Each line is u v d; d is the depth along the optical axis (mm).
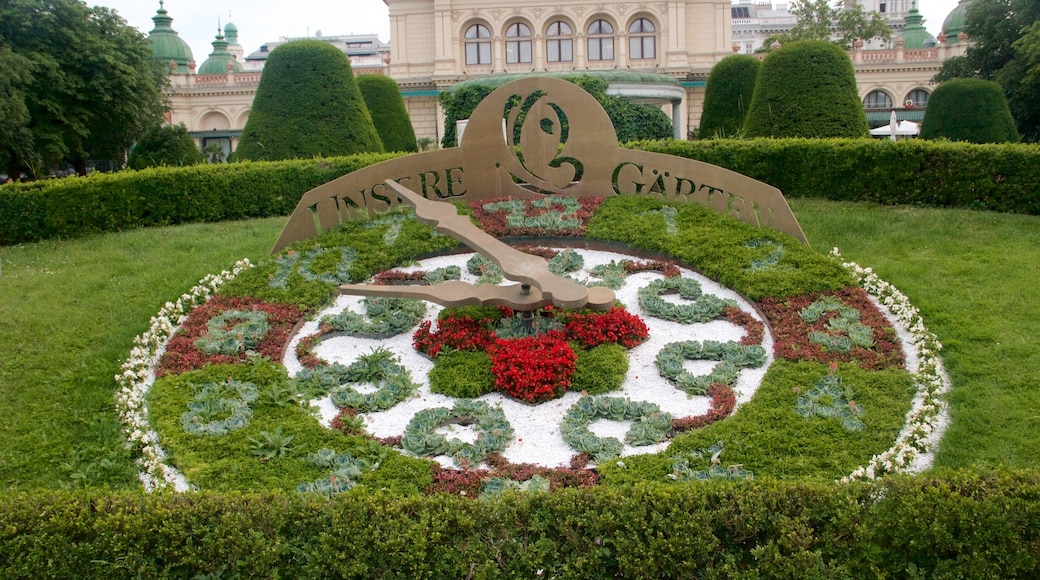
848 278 8758
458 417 6656
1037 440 5938
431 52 42969
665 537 4027
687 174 10688
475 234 8086
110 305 8766
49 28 24281
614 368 7188
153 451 6117
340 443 6141
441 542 4082
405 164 10883
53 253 10906
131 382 7188
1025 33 24953
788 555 3936
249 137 15734
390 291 7953
